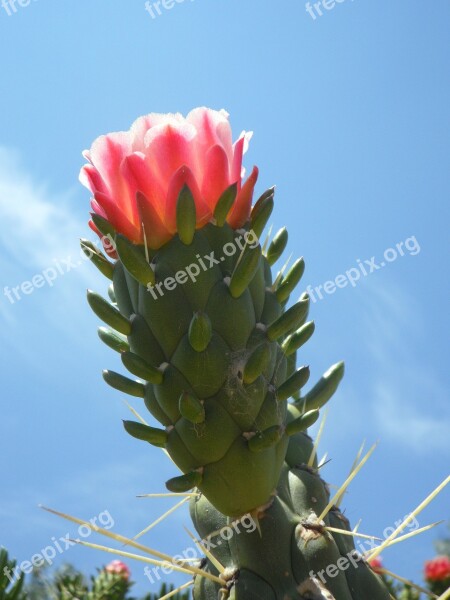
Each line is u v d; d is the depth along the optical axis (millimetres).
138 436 210
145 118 220
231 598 206
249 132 222
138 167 209
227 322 207
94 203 223
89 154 224
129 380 214
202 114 217
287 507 217
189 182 208
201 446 204
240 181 219
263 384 207
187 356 203
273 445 206
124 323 210
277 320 210
